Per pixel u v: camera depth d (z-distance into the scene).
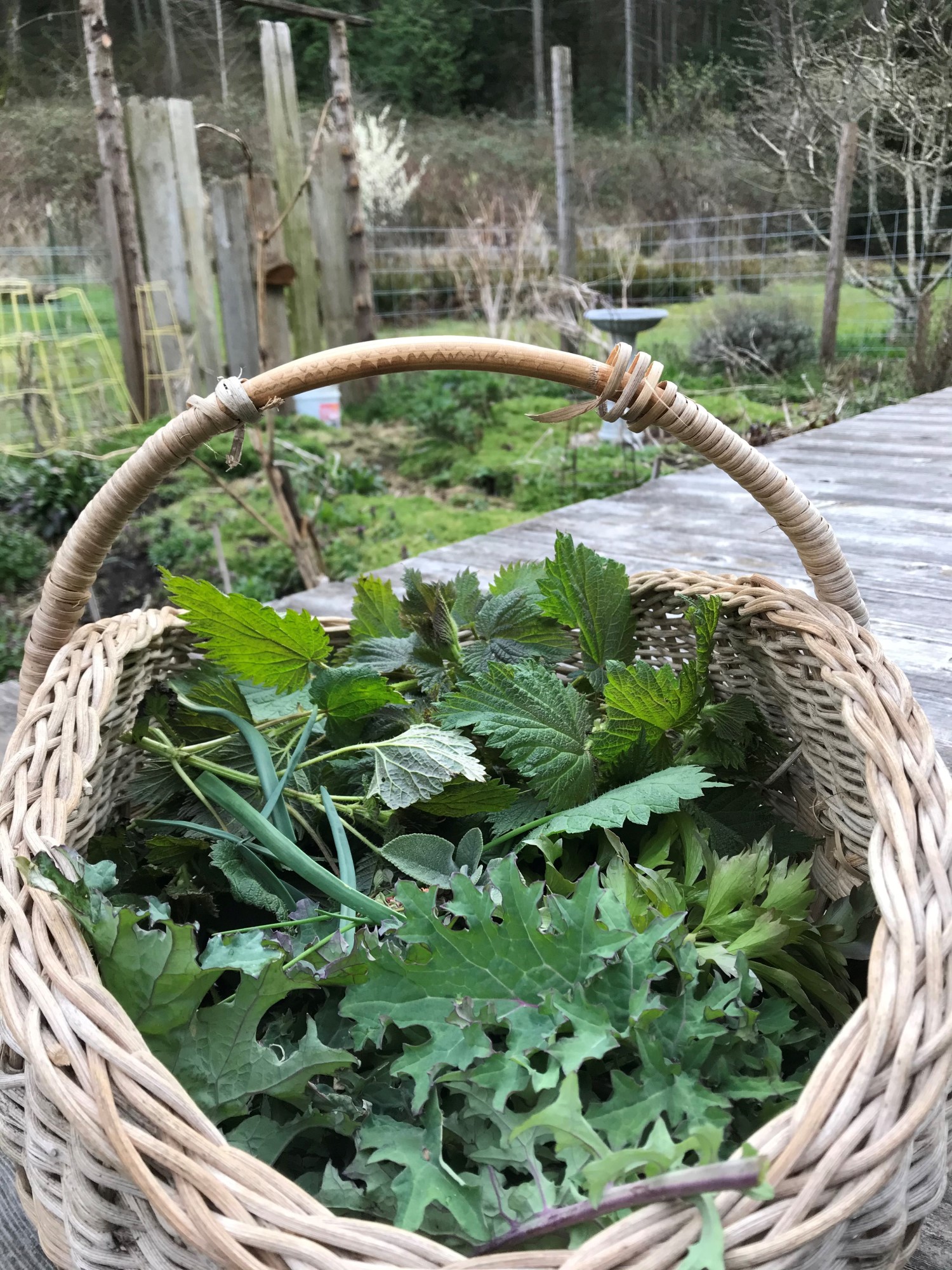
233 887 0.74
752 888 0.66
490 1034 0.58
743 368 6.08
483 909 0.57
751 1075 0.56
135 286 5.32
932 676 1.28
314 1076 0.59
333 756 0.84
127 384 5.45
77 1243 0.47
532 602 1.00
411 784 0.78
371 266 7.41
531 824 0.75
